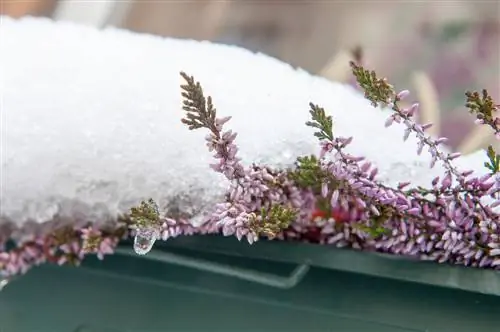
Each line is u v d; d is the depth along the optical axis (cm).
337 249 77
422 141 74
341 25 146
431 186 77
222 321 78
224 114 78
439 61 134
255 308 78
